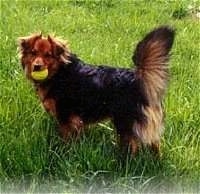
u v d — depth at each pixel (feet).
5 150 9.64
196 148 10.06
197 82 12.63
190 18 17.90
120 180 9.23
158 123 9.59
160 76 9.34
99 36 15.55
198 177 9.41
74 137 10.02
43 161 9.51
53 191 9.11
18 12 16.94
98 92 9.77
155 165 9.66
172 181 9.33
